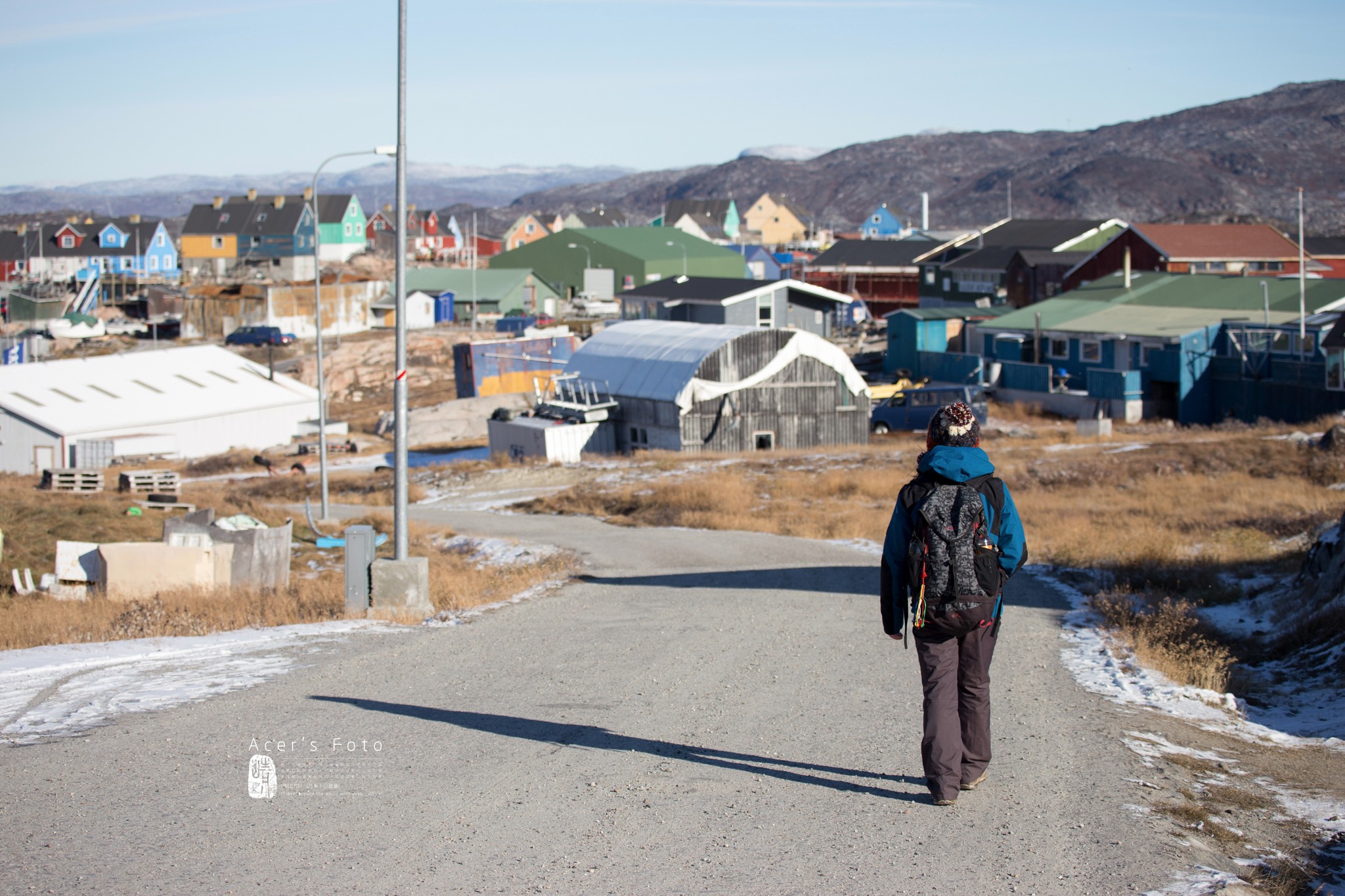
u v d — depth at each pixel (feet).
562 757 22.11
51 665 31.94
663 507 99.86
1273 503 78.33
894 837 17.83
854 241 390.63
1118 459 107.76
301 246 446.19
